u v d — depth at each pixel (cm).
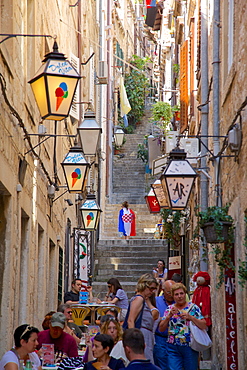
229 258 1148
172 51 3841
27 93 1265
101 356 873
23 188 1204
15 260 1110
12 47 1074
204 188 1633
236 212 1091
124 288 2588
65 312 1280
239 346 1064
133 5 5834
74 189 1471
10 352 824
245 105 976
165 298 1213
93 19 3103
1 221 1062
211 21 1563
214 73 1398
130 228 3011
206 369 1552
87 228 1947
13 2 1083
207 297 1545
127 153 4141
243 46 1027
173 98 3544
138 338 714
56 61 962
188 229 2284
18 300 1160
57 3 1858
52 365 979
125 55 5075
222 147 1239
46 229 1619
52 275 1838
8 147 1025
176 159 1295
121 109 4266
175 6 2969
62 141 2033
